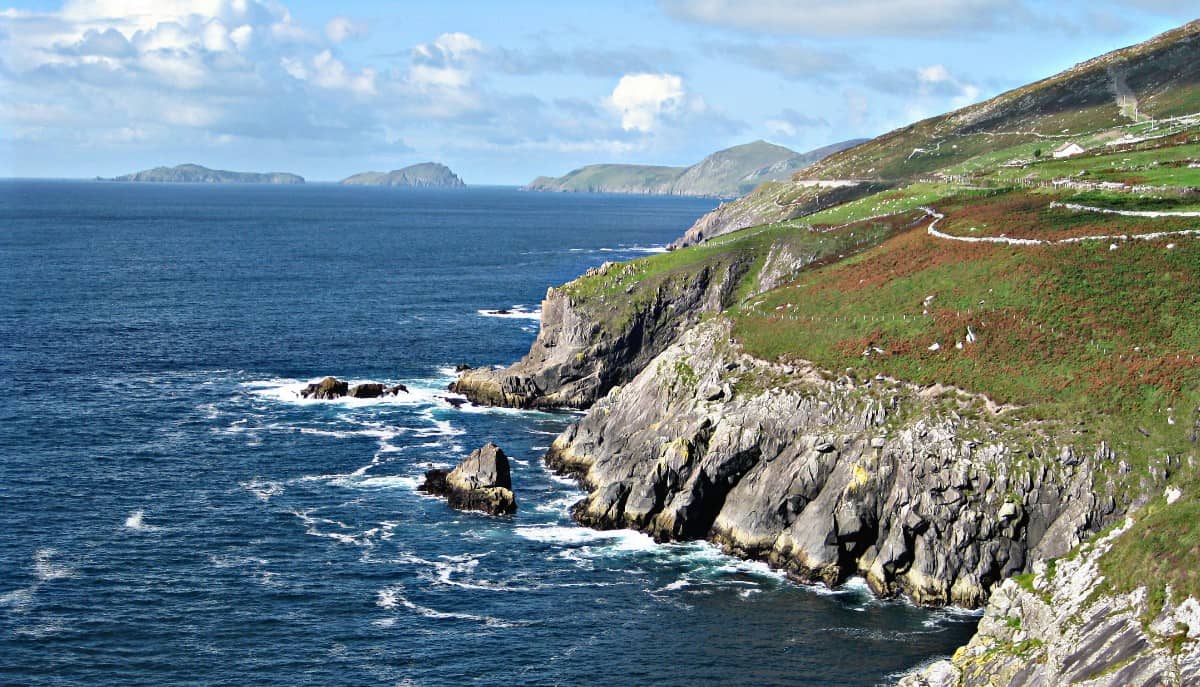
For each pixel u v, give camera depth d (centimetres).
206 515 8481
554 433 11225
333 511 8681
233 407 11775
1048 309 9131
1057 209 11812
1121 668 4797
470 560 7806
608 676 6203
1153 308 8825
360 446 10481
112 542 7850
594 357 12650
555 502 9062
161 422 11044
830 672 6275
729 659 6412
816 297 10688
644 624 6856
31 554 7562
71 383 12550
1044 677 5084
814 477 8031
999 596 5794
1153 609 4956
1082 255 9981
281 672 6147
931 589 7269
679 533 8306
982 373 8456
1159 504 5916
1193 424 7438
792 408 8631
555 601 7162
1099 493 7325
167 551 7744
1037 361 8450
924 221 13138
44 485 8975
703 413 9006
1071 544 7231
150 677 6034
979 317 9256
